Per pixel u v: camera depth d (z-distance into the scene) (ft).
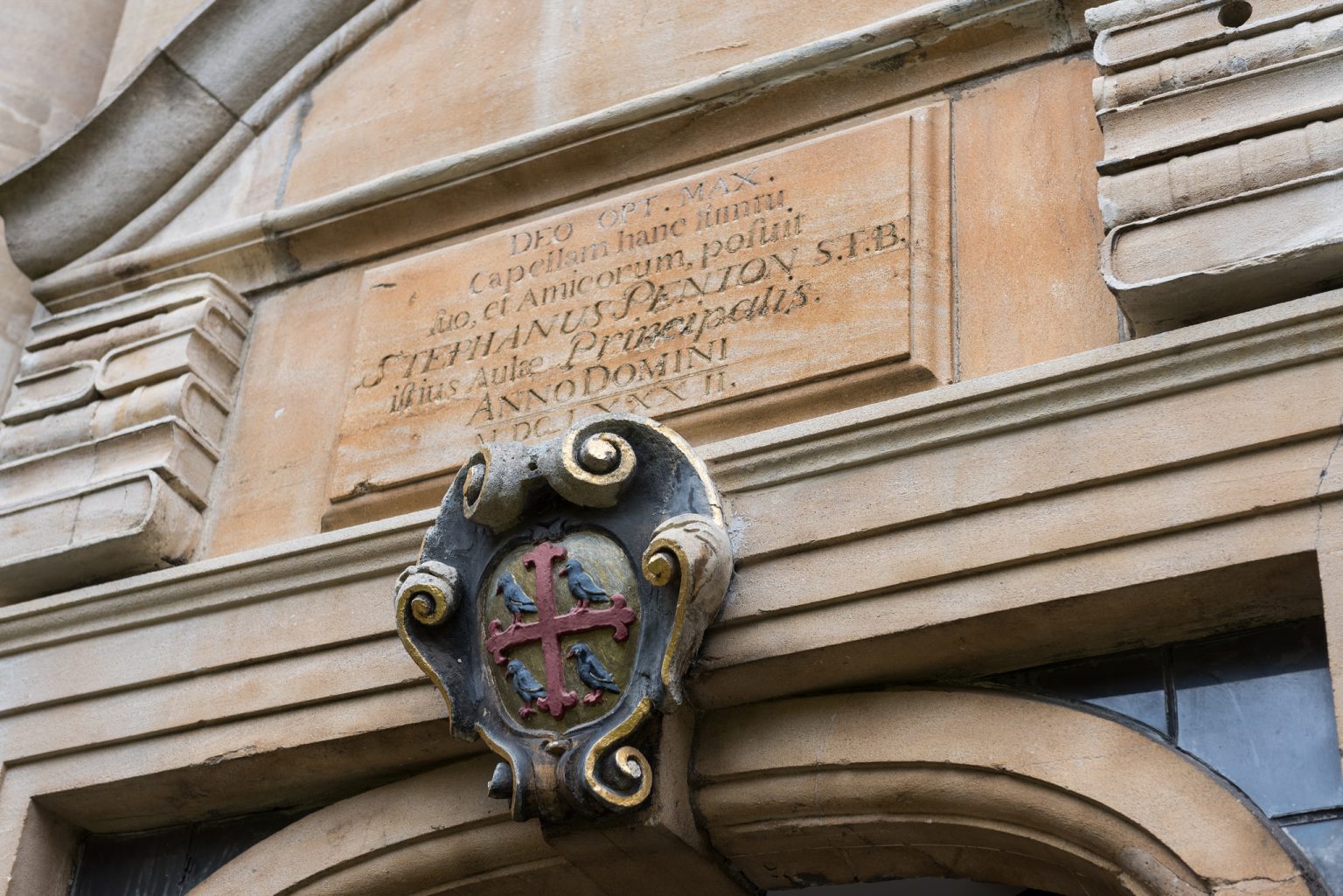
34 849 13.61
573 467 11.34
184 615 13.66
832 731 11.25
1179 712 10.39
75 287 16.14
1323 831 9.59
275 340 15.24
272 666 13.11
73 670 13.89
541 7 15.79
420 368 13.99
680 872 11.66
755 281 12.82
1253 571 10.12
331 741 12.55
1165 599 10.38
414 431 13.64
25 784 13.73
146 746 13.37
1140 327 11.16
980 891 12.34
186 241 15.71
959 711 10.94
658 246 13.51
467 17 16.19
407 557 12.87
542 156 14.46
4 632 14.26
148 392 14.76
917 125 13.02
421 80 16.03
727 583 11.36
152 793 13.38
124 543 13.97
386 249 15.15
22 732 13.89
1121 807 10.07
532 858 11.99
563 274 13.84
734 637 11.38
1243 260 10.61
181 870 13.52
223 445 14.79
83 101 19.03
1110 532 10.55
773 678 11.35
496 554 11.65
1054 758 10.46
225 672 13.29
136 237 16.30
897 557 11.14
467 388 13.61
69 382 15.30
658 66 14.69
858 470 11.54
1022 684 11.03
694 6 14.89
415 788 12.53
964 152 12.85
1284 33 11.35
